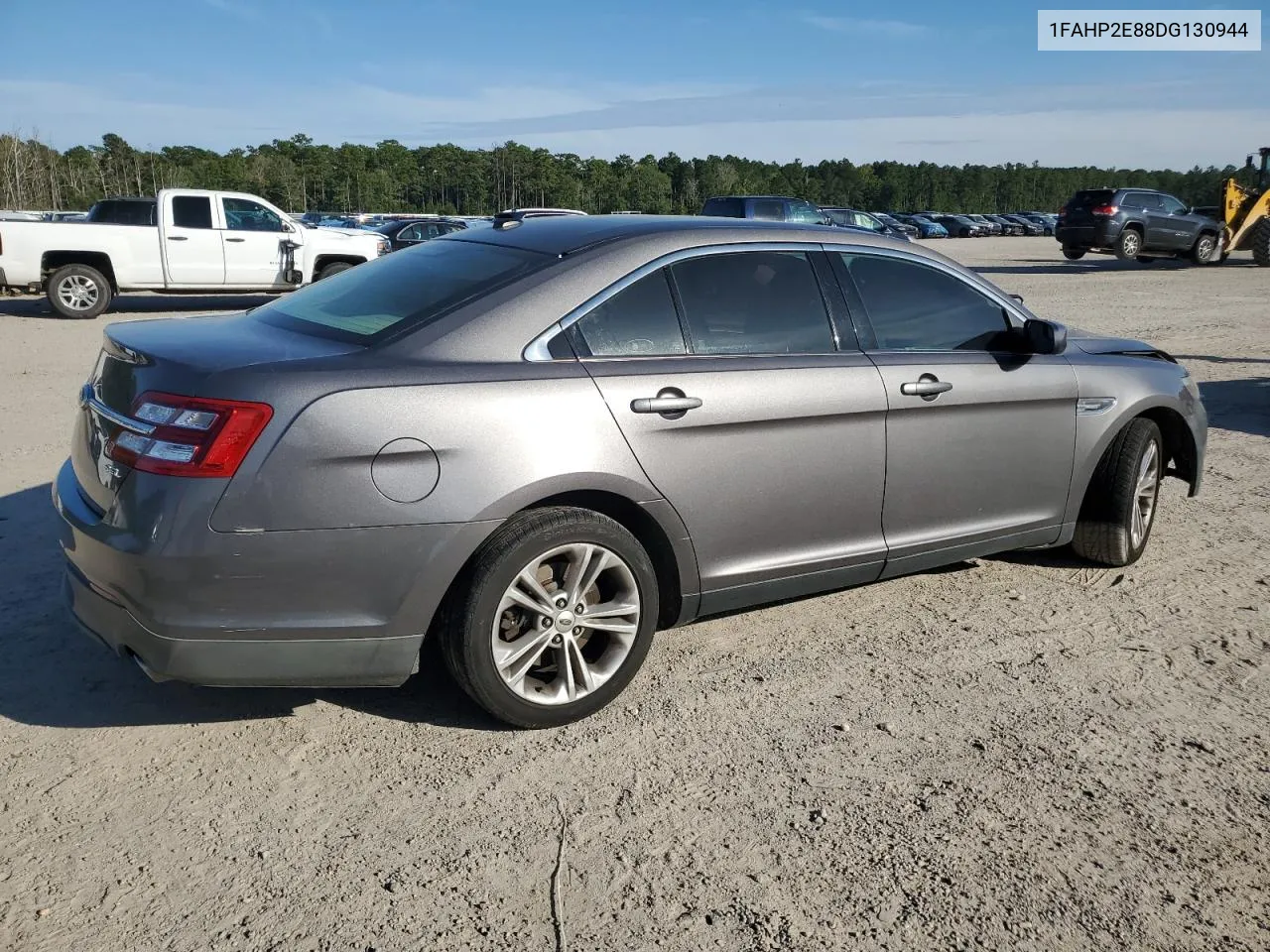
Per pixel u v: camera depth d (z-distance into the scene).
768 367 3.70
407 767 3.17
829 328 3.95
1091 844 2.86
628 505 3.46
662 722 3.47
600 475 3.30
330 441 2.92
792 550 3.85
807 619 4.37
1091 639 4.22
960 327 4.34
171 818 2.88
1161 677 3.88
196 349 3.16
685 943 2.44
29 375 9.84
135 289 15.69
